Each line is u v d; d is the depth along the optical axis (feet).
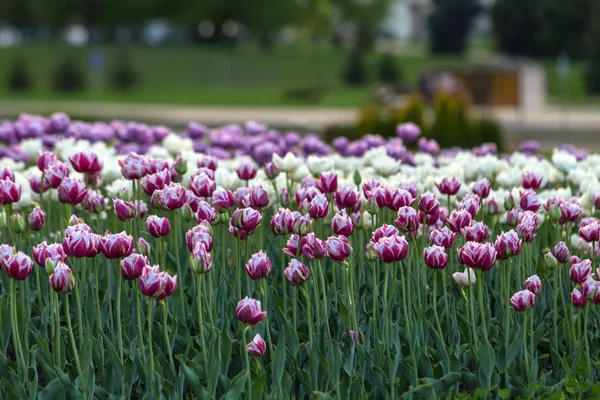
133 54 271.49
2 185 21.12
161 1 293.23
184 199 20.22
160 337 21.09
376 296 20.80
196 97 185.57
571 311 21.08
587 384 19.80
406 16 432.25
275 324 22.38
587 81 191.01
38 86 218.59
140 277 18.29
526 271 24.20
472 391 20.30
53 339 19.81
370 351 20.67
